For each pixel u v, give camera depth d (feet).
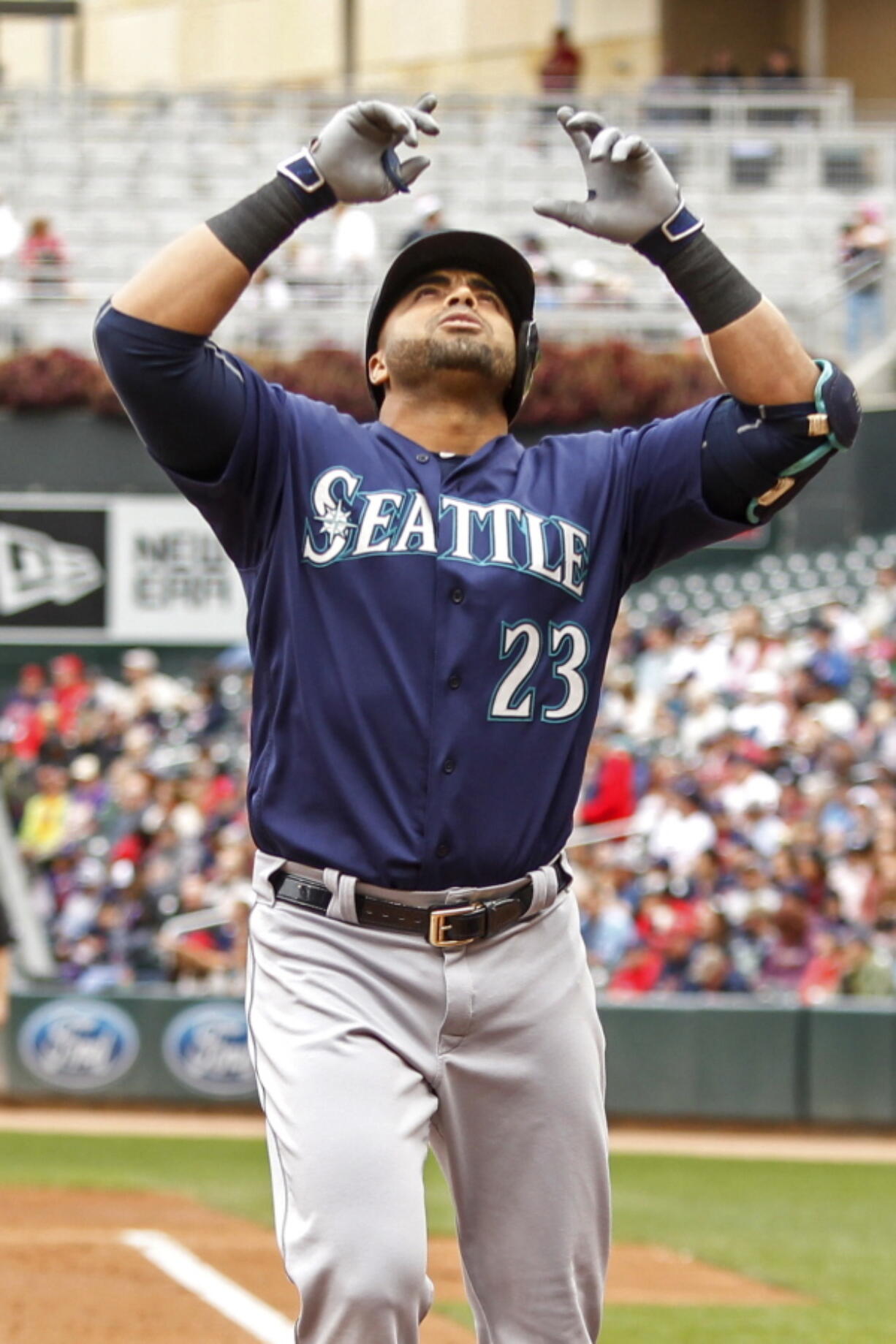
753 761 194.29
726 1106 165.89
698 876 179.93
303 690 36.40
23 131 280.31
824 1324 77.05
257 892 37.76
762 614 216.13
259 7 364.17
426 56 351.25
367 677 36.14
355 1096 34.73
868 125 284.82
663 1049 166.71
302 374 241.96
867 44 337.11
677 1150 153.58
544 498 37.93
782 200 268.62
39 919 201.57
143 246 266.36
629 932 178.70
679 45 333.42
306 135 282.15
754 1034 166.30
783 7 338.95
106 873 200.64
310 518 36.78
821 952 171.63
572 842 194.18
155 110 287.48
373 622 36.27
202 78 368.89
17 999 175.63
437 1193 119.55
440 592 36.40
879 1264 95.40
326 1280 33.47
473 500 37.37
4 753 223.71
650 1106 166.40
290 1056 35.32
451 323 37.60
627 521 39.04
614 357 241.76
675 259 36.47
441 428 38.24
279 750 36.86
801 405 36.86
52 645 246.06
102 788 215.31
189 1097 172.65
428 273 39.22
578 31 338.95
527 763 36.88
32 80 377.30
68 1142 149.59
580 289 251.60
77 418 246.88
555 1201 37.09
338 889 35.99
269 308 248.52
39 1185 118.83
